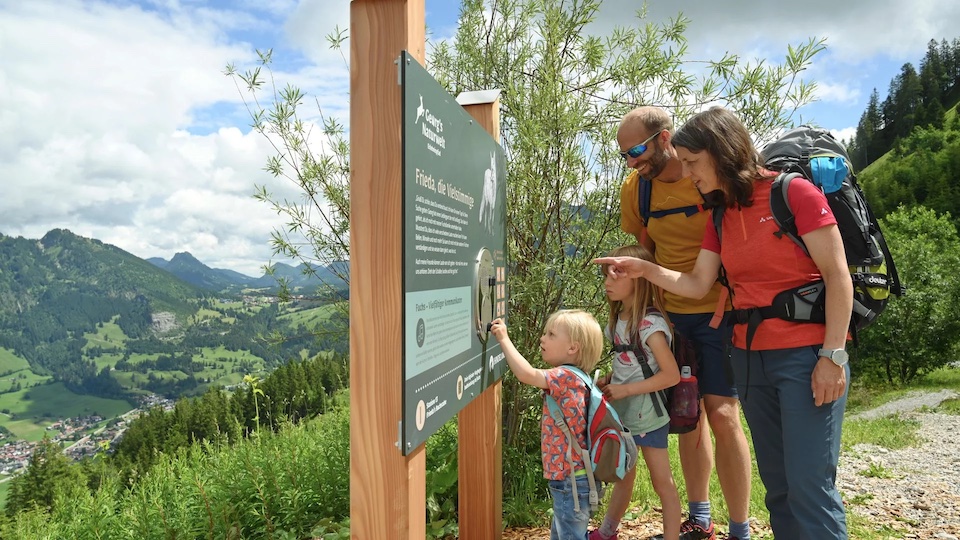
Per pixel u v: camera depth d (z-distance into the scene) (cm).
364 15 162
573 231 405
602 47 396
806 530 208
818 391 204
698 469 300
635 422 275
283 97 418
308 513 364
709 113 223
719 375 288
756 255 218
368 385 162
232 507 340
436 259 188
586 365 269
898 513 423
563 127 373
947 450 873
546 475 257
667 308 302
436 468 392
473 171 238
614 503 291
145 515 328
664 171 290
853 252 212
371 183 162
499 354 288
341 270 438
